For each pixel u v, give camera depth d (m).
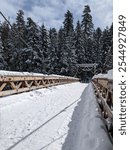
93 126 4.08
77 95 12.78
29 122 5.87
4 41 42.59
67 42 48.28
